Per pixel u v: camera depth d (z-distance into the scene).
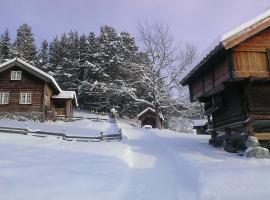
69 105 43.53
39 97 36.56
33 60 78.81
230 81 15.20
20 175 10.10
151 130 32.31
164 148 18.73
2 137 19.75
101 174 10.95
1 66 36.50
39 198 8.13
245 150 15.26
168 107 45.78
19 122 30.09
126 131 30.81
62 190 8.96
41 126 28.62
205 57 16.12
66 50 77.12
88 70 66.56
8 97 36.62
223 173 10.63
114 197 8.80
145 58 48.94
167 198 8.94
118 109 62.44
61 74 69.25
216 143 18.75
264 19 14.90
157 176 11.76
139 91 51.75
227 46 14.39
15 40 84.88
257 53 15.18
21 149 15.42
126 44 66.50
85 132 27.12
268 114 15.69
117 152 16.36
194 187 9.92
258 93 15.97
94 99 65.00
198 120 49.09
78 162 12.80
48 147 16.98
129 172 12.34
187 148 18.06
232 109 17.28
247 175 10.36
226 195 8.68
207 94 18.47
